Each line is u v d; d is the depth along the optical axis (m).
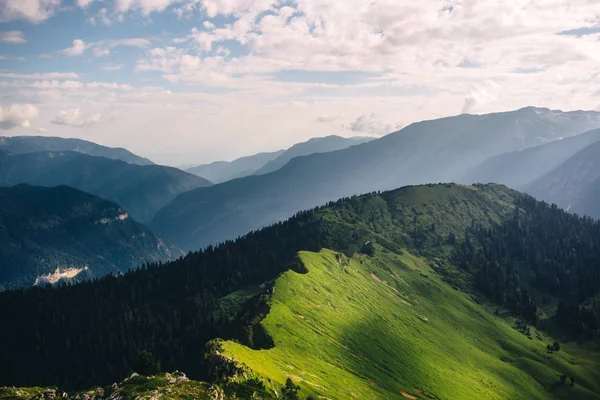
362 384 196.25
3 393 113.81
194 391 111.12
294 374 172.75
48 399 111.50
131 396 105.19
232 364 149.12
